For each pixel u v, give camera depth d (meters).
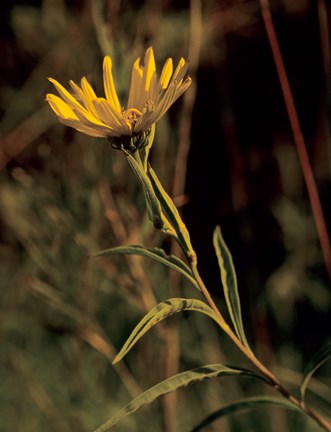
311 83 1.40
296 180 1.28
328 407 0.93
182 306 0.51
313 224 1.20
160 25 0.91
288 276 1.18
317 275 1.22
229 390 1.01
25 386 1.05
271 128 1.45
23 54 1.30
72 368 0.94
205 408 0.99
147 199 0.51
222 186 1.44
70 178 0.87
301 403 0.54
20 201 0.86
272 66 1.46
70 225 0.82
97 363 0.98
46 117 1.07
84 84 0.51
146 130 0.51
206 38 1.15
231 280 0.54
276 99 1.45
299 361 1.19
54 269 0.86
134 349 1.02
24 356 1.07
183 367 1.00
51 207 0.83
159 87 0.51
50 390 1.04
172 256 0.53
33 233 0.86
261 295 1.16
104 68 0.52
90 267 0.83
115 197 0.82
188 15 0.97
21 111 1.12
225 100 1.34
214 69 1.41
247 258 1.35
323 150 1.27
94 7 0.76
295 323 1.22
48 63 1.13
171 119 1.03
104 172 0.82
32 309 1.04
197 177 1.46
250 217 1.41
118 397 0.97
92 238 0.83
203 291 0.52
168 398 0.81
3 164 1.03
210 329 1.05
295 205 1.25
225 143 1.45
